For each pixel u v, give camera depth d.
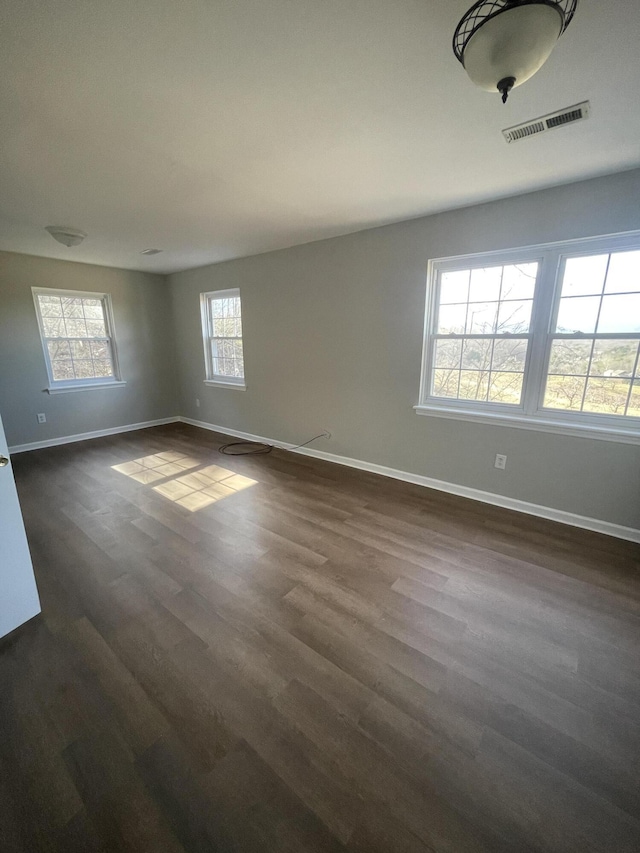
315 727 1.28
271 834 1.00
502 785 1.11
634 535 2.42
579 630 1.70
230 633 1.68
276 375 4.37
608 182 2.18
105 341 5.10
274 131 1.70
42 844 0.98
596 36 1.15
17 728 1.27
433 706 1.35
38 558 2.26
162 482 3.47
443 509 2.89
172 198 2.50
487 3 0.98
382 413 3.52
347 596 1.92
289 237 3.51
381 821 1.02
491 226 2.61
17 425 4.38
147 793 1.09
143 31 1.11
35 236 3.40
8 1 1.00
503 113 1.57
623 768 1.15
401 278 3.13
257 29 1.12
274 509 2.91
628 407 2.38
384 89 1.41
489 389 2.92
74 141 1.76
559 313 2.52
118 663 1.53
